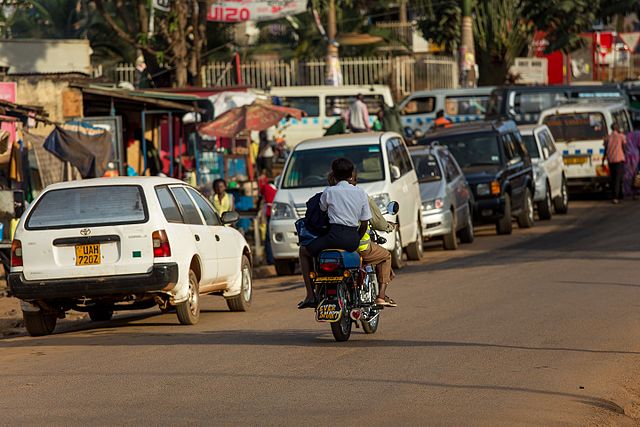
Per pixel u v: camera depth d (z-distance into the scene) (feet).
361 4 315.99
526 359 61.05
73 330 86.17
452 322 76.48
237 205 156.35
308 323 79.92
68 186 79.66
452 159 146.51
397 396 51.29
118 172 145.28
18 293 77.82
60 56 181.37
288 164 119.85
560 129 200.64
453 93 234.17
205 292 85.87
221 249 87.76
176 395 52.54
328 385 54.34
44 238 77.82
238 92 184.65
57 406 50.85
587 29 309.22
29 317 81.15
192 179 161.79
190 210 84.99
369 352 64.39
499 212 152.46
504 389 52.75
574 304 84.28
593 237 145.28
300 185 118.01
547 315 78.64
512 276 105.60
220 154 172.35
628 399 51.98
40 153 129.70
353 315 67.46
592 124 199.11
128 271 77.30
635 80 295.48
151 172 181.68
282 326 78.74
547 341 67.26
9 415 49.14
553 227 163.43
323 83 255.70
